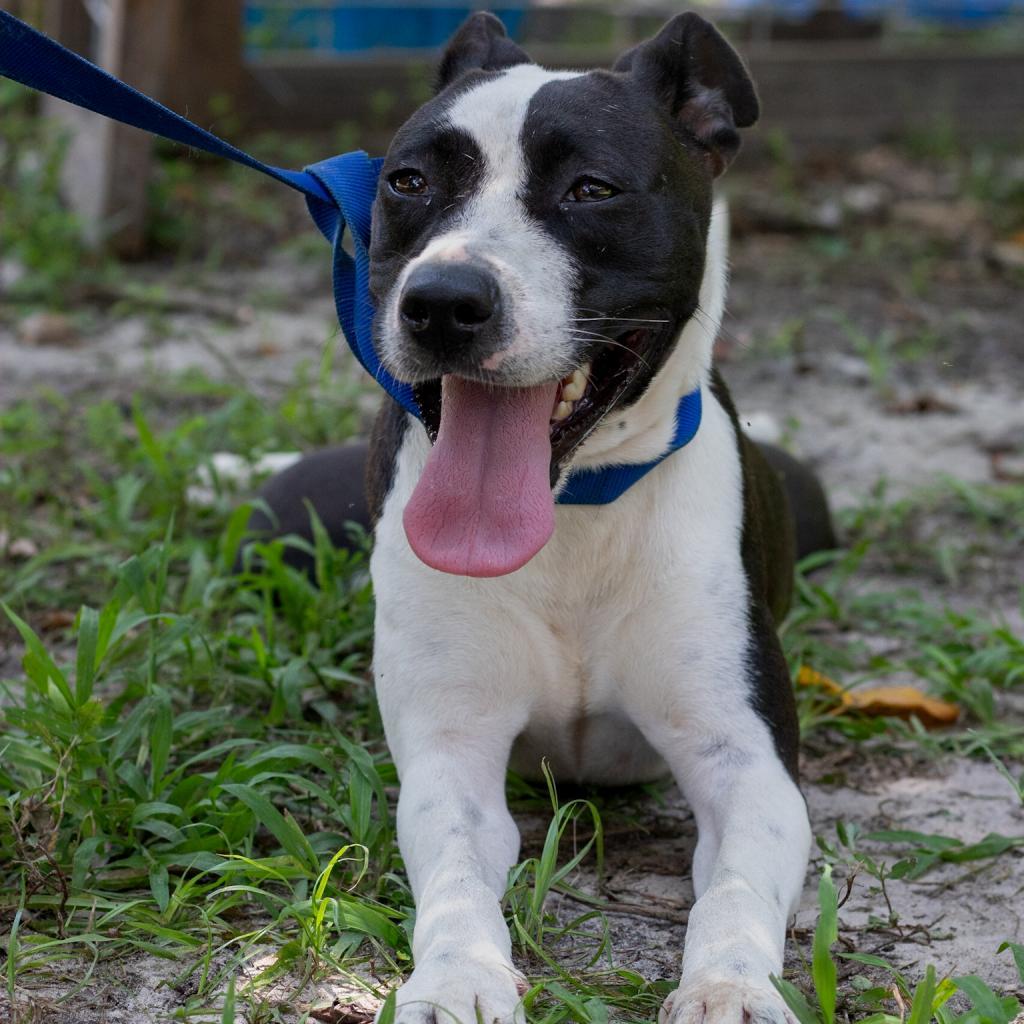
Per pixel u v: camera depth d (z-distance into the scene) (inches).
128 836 117.2
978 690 152.5
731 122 129.2
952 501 220.8
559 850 124.6
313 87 442.9
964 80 499.8
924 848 125.0
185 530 187.5
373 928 104.1
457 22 551.8
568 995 94.5
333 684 148.1
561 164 112.7
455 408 111.1
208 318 307.1
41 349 283.4
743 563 124.8
